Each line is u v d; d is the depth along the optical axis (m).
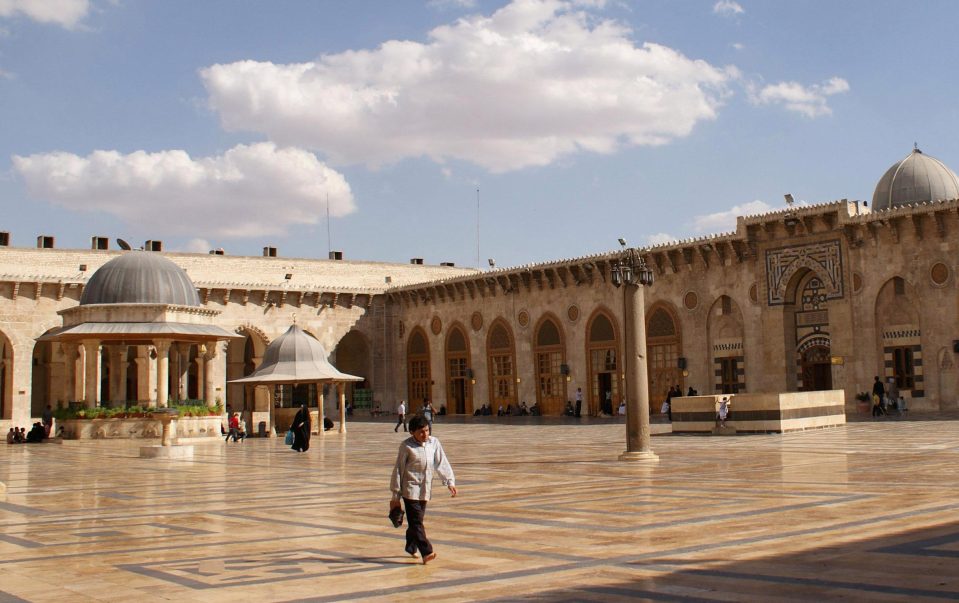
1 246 45.59
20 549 9.41
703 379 39.62
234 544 9.42
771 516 10.21
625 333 19.19
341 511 12.09
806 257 36.50
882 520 9.62
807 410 27.53
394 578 7.49
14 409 43.53
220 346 48.78
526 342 46.97
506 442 27.30
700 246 39.56
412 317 53.84
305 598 6.82
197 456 25.83
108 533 10.47
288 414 39.03
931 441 20.95
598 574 7.36
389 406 54.19
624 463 18.42
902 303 33.94
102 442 34.34
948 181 37.66
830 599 6.24
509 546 8.82
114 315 36.62
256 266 52.84
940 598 6.13
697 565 7.57
